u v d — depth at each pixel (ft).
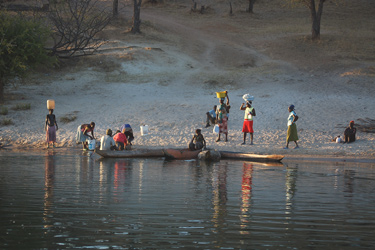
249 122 81.82
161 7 310.45
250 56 180.75
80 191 36.65
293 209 30.45
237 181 43.68
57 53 140.26
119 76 142.92
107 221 26.43
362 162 66.64
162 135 89.97
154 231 24.39
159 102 114.32
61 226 25.23
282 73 148.56
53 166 55.06
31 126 97.19
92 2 278.46
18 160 62.03
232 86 135.13
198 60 175.22
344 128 92.32
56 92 126.72
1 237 23.00
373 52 182.60
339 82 138.72
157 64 158.30
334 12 291.99
